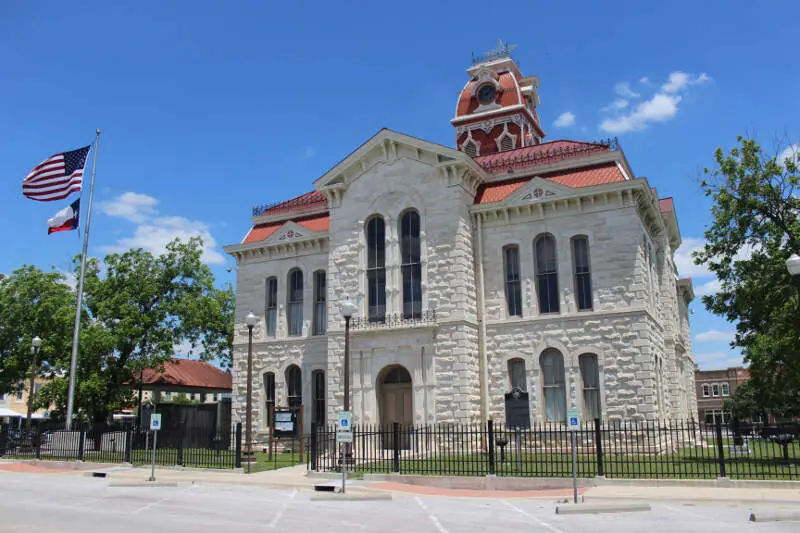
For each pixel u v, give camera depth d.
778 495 18.08
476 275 35.03
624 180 32.50
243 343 41.91
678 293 53.66
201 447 39.44
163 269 45.59
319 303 40.44
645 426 30.34
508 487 21.39
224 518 15.59
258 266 42.56
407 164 36.06
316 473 25.27
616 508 16.33
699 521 14.66
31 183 39.19
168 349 44.34
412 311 34.69
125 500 19.30
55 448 35.50
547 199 33.69
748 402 76.69
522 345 33.41
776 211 28.14
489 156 41.81
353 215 37.06
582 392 32.06
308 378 39.41
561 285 33.12
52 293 48.09
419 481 22.64
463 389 32.34
